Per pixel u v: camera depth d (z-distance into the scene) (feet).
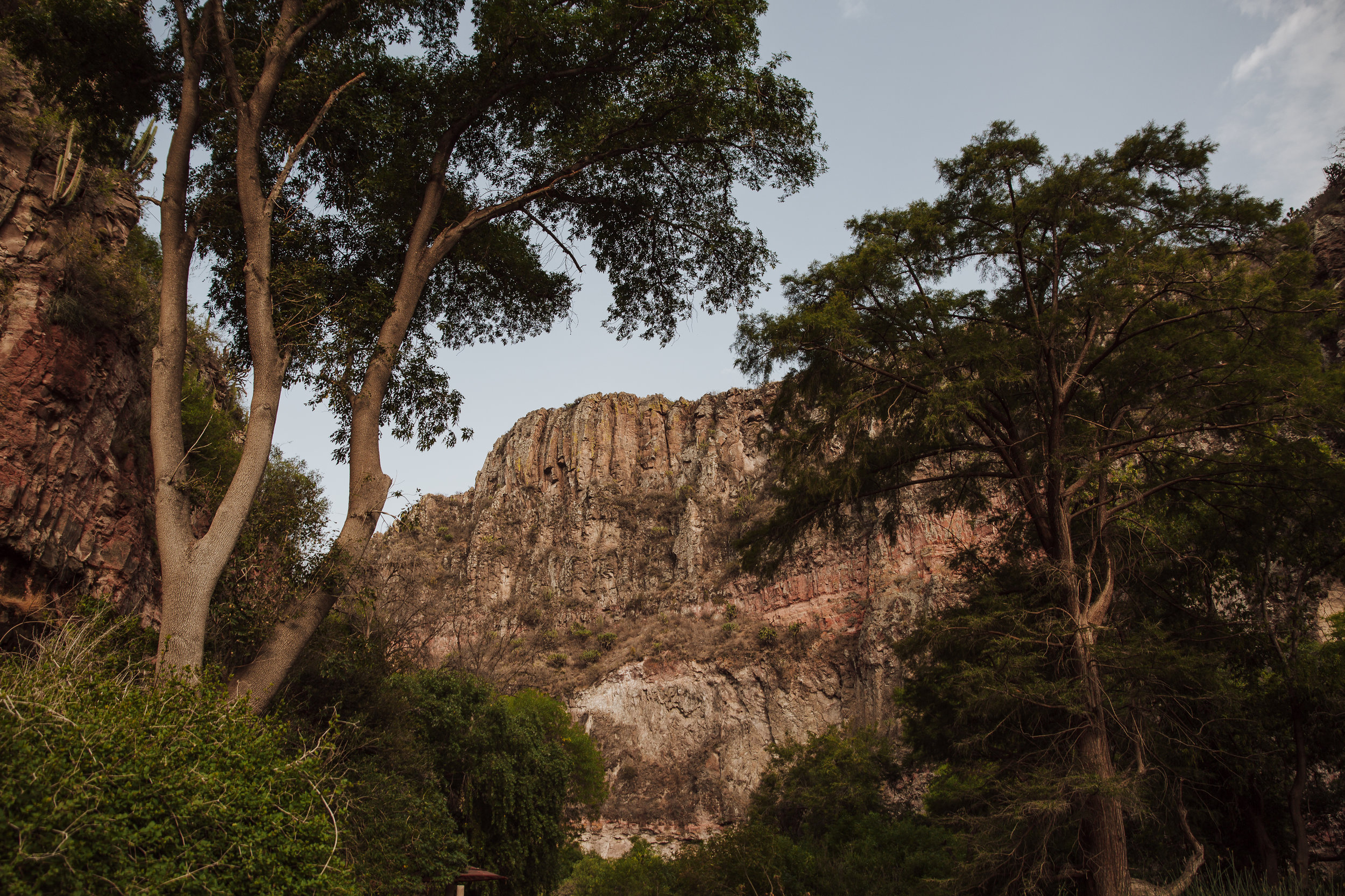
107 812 20.74
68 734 21.27
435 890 64.54
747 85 47.55
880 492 65.57
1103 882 46.47
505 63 46.83
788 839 80.59
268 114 45.44
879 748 162.40
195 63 38.06
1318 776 67.77
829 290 59.82
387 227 48.70
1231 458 57.26
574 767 141.69
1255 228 55.88
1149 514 63.52
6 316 47.39
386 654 73.56
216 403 73.15
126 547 54.29
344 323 41.32
